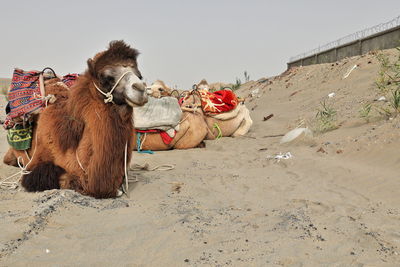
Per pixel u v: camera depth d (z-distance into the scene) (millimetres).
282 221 3797
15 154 5520
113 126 4457
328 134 8328
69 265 2795
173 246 3174
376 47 17016
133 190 5035
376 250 3162
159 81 11938
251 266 2852
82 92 4477
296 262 2932
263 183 5496
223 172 6305
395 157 5848
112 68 4371
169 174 6145
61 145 4633
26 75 5234
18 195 4496
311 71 17500
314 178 5688
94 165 4434
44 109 4875
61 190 4422
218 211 4145
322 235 3451
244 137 10281
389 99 8875
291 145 8336
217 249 3131
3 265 2725
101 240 3252
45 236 3268
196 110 9430
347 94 11484
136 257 2980
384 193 4734
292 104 13977
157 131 8484
